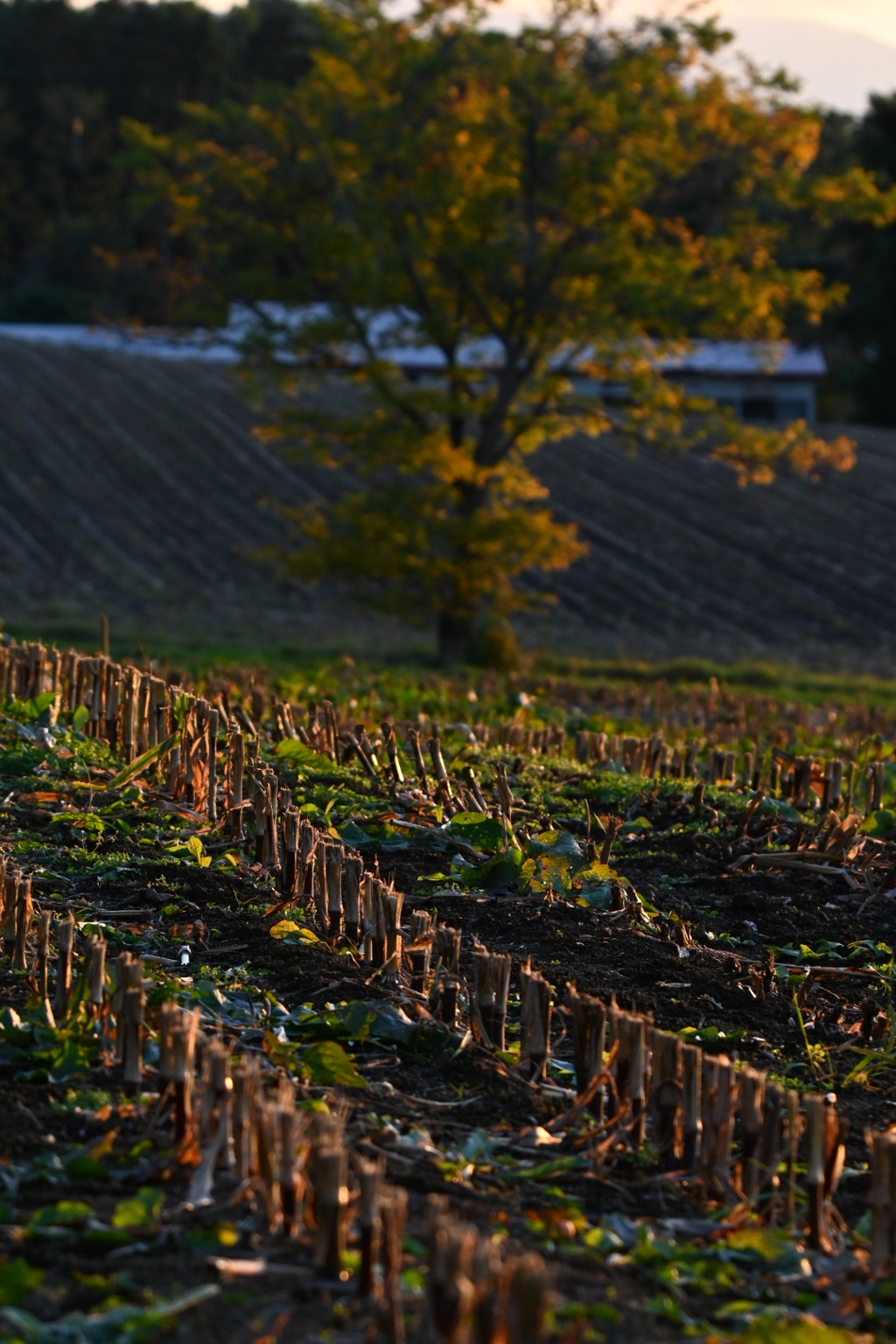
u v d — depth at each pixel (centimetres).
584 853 1483
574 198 4500
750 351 5312
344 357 5106
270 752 1766
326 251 4562
